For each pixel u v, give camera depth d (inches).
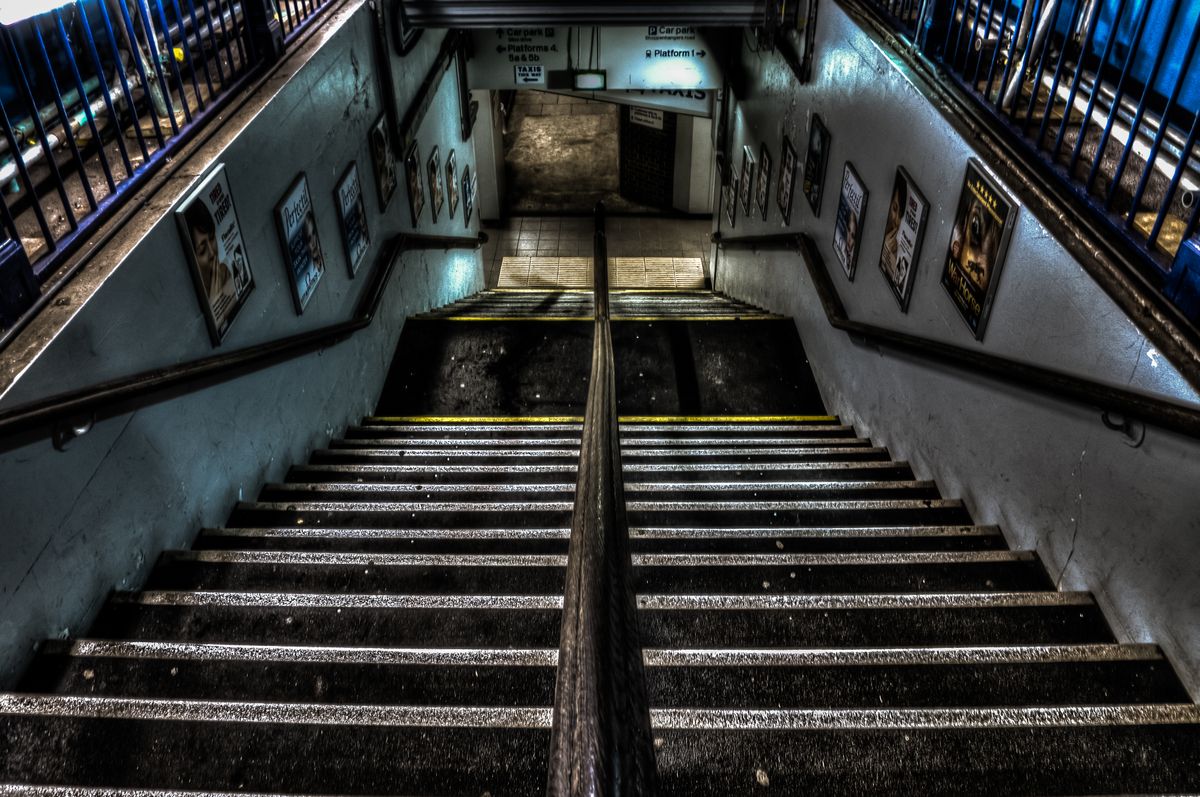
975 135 126.3
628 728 34.6
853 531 126.3
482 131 459.8
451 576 109.6
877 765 70.4
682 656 84.7
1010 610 100.5
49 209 113.8
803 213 248.1
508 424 212.4
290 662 85.1
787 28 257.9
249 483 144.3
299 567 112.0
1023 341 115.0
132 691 83.7
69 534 93.7
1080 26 156.6
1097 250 95.7
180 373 110.9
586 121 624.4
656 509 136.7
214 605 99.9
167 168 120.4
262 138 143.7
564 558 111.6
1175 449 85.3
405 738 71.3
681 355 245.1
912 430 162.6
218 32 181.6
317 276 176.9
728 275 404.2
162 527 114.8
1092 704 83.7
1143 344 87.7
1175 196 107.7
